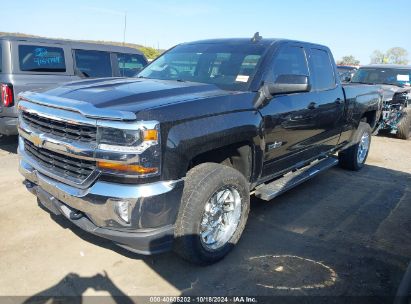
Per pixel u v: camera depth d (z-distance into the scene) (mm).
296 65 4340
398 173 6527
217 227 3307
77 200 2789
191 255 3057
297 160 4531
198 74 4039
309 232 4039
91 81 3729
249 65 3850
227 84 3715
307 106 4305
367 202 5027
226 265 3312
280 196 5074
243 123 3289
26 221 3900
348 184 5750
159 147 2652
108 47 7836
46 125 3002
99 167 2682
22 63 6324
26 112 3268
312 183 5715
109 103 2779
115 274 3109
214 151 3410
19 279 2980
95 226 2885
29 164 3289
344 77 11055
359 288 3082
